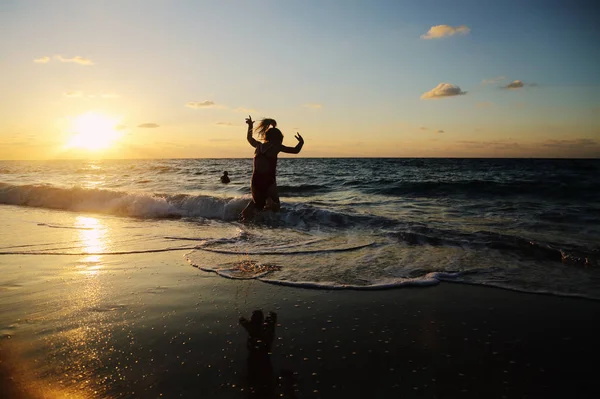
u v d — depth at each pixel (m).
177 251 4.71
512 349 2.34
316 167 36.38
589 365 2.15
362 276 3.70
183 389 1.92
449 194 12.08
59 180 20.14
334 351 2.31
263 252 4.61
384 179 18.39
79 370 2.09
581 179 17.52
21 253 4.63
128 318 2.76
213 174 25.39
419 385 1.97
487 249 4.69
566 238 5.30
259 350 2.32
